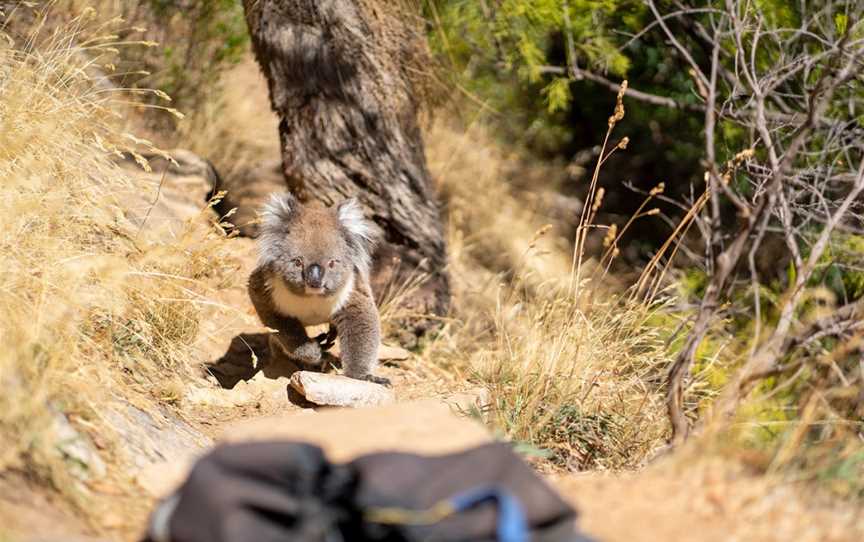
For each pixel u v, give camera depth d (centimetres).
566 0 1584
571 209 2055
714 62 831
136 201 1235
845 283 1108
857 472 679
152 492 650
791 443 666
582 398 916
